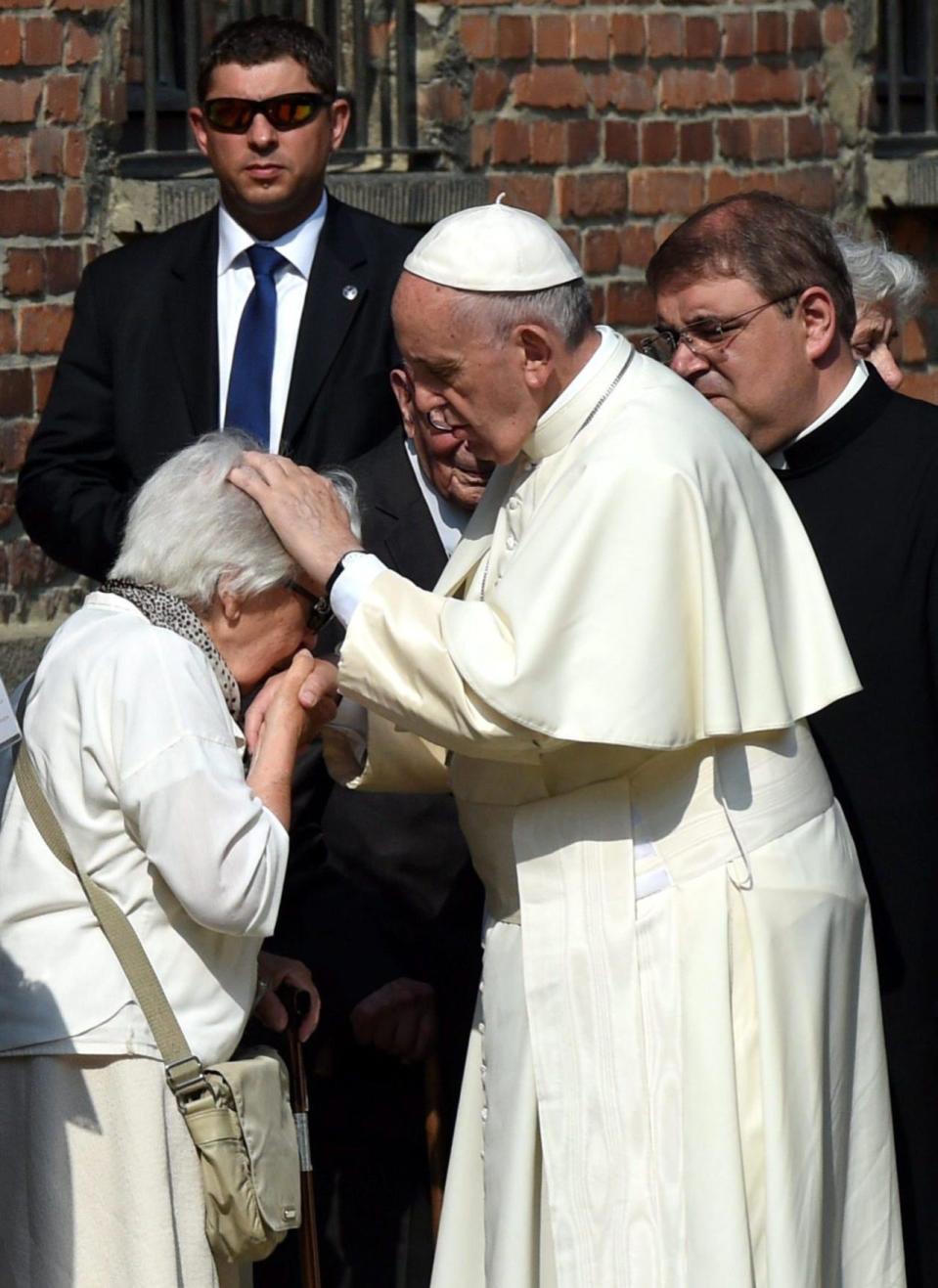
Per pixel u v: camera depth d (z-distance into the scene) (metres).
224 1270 12.18
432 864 14.75
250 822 11.46
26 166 21.14
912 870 13.32
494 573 12.39
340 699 13.12
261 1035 14.41
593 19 23.42
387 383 17.58
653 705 11.41
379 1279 15.20
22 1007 11.57
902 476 13.41
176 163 22.12
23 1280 11.63
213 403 17.52
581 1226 11.83
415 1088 15.12
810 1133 11.78
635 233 23.89
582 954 11.92
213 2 22.28
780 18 24.39
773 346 13.25
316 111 17.44
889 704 13.29
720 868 11.85
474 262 11.56
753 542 11.94
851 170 25.05
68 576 21.55
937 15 25.64
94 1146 11.50
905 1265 13.03
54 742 11.73
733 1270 11.41
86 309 17.94
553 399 11.95
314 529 11.96
